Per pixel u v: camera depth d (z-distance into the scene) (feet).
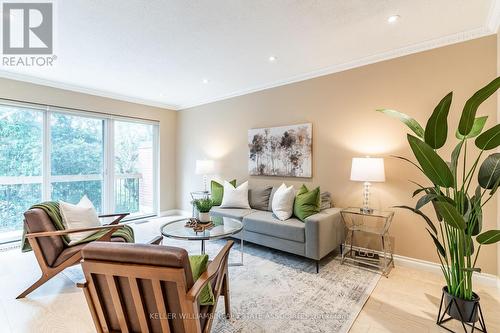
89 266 3.93
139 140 16.83
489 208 7.80
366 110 10.14
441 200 5.44
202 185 16.85
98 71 11.35
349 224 10.57
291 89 12.42
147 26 7.62
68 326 5.97
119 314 4.15
